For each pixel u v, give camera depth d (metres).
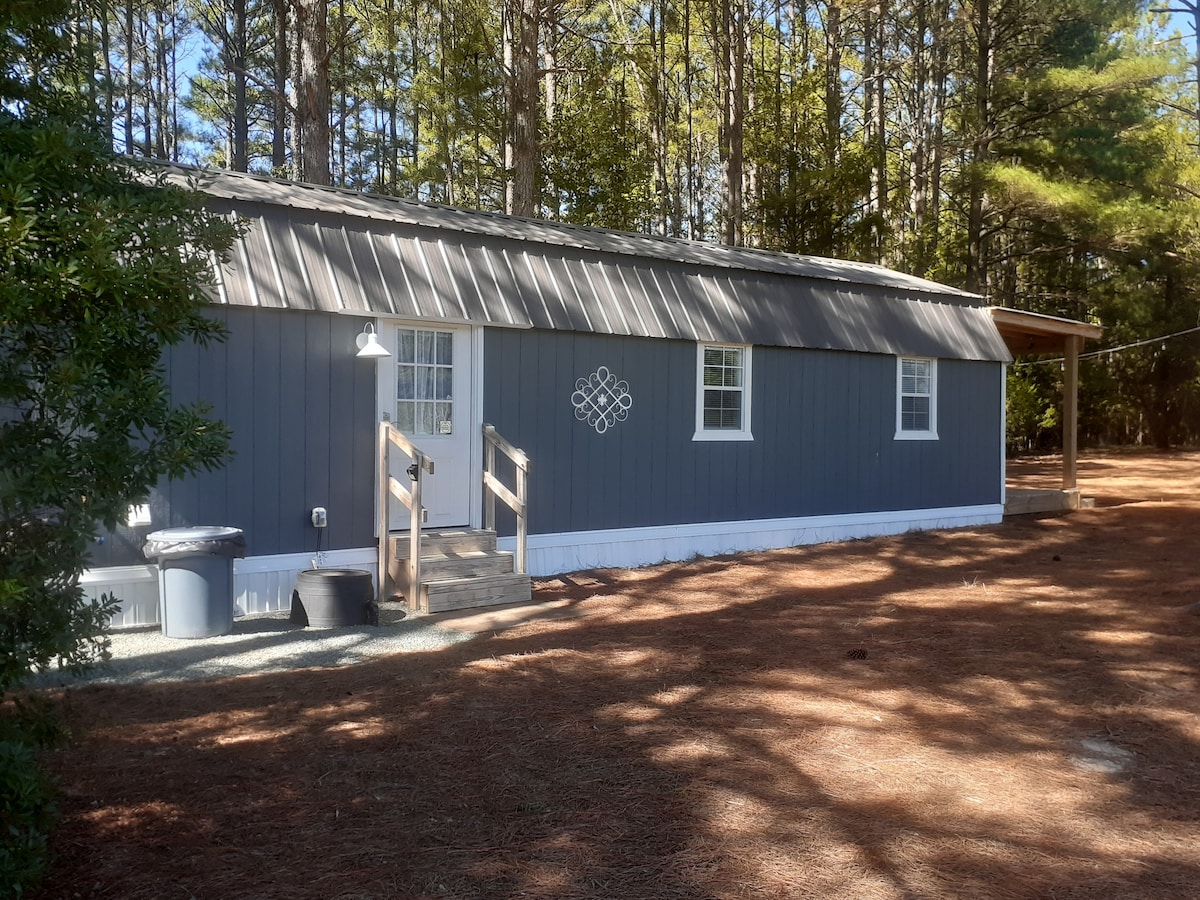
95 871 3.72
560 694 6.17
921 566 11.46
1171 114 30.34
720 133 28.27
